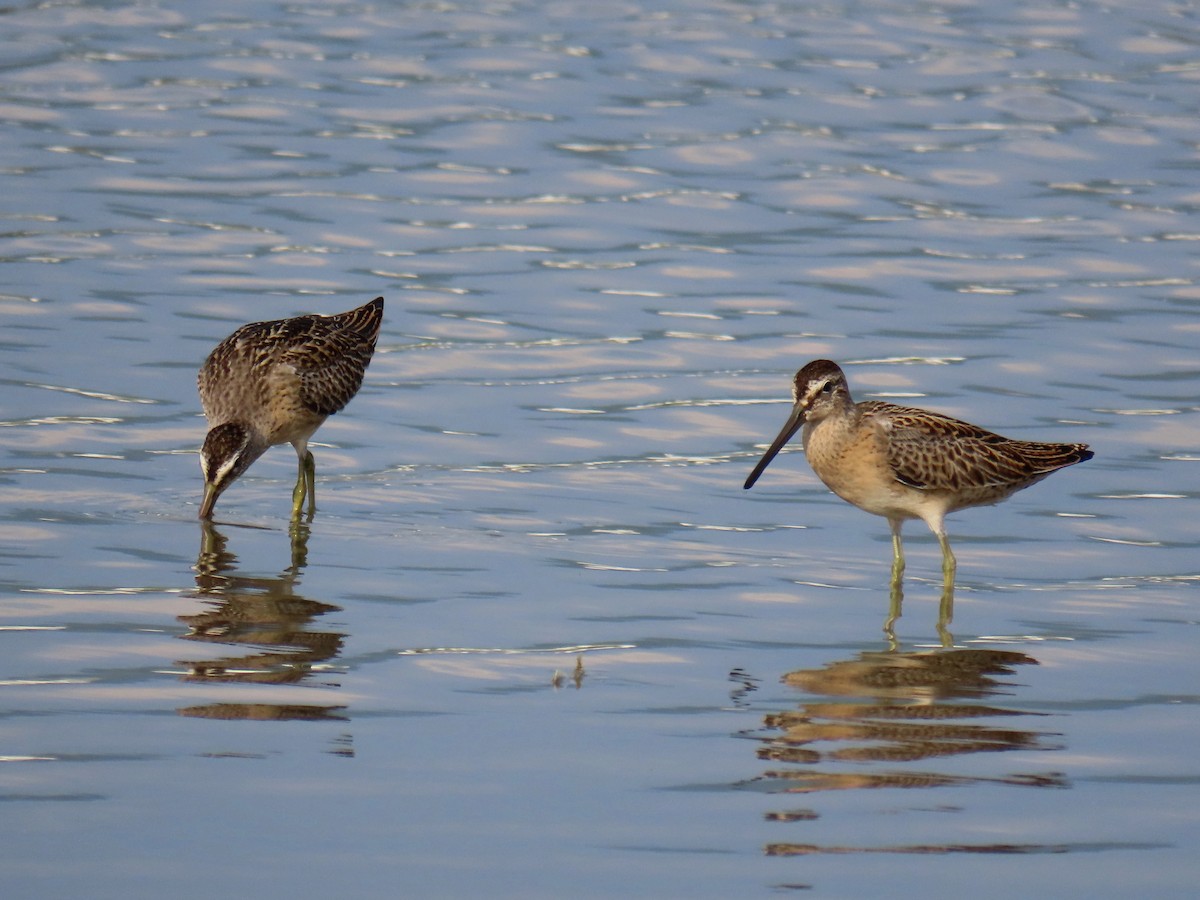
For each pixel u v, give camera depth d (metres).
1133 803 9.35
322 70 28.16
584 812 9.11
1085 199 23.50
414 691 10.74
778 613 12.44
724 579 13.12
